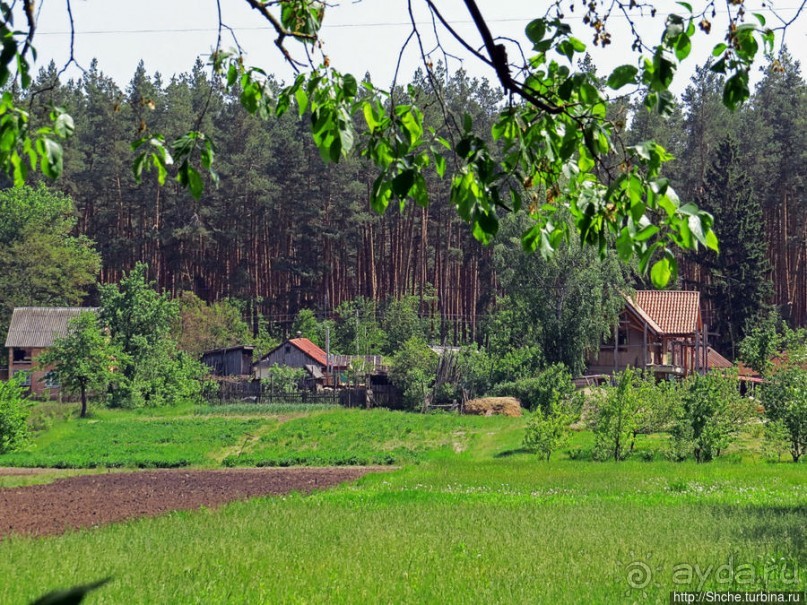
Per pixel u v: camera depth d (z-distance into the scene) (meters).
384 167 8.50
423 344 121.38
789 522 28.34
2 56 7.54
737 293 135.38
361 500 40.09
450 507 35.88
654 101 7.96
